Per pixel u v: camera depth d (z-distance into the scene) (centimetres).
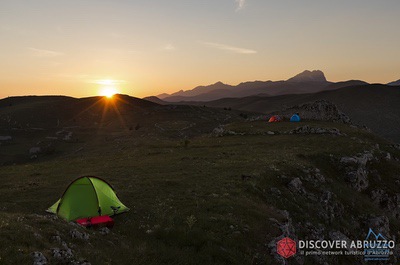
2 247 1117
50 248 1192
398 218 3803
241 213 2012
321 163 3969
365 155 4409
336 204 3039
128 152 5159
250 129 6656
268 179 2938
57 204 2138
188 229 1736
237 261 1494
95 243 1448
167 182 2772
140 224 1858
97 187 2028
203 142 5672
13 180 3397
